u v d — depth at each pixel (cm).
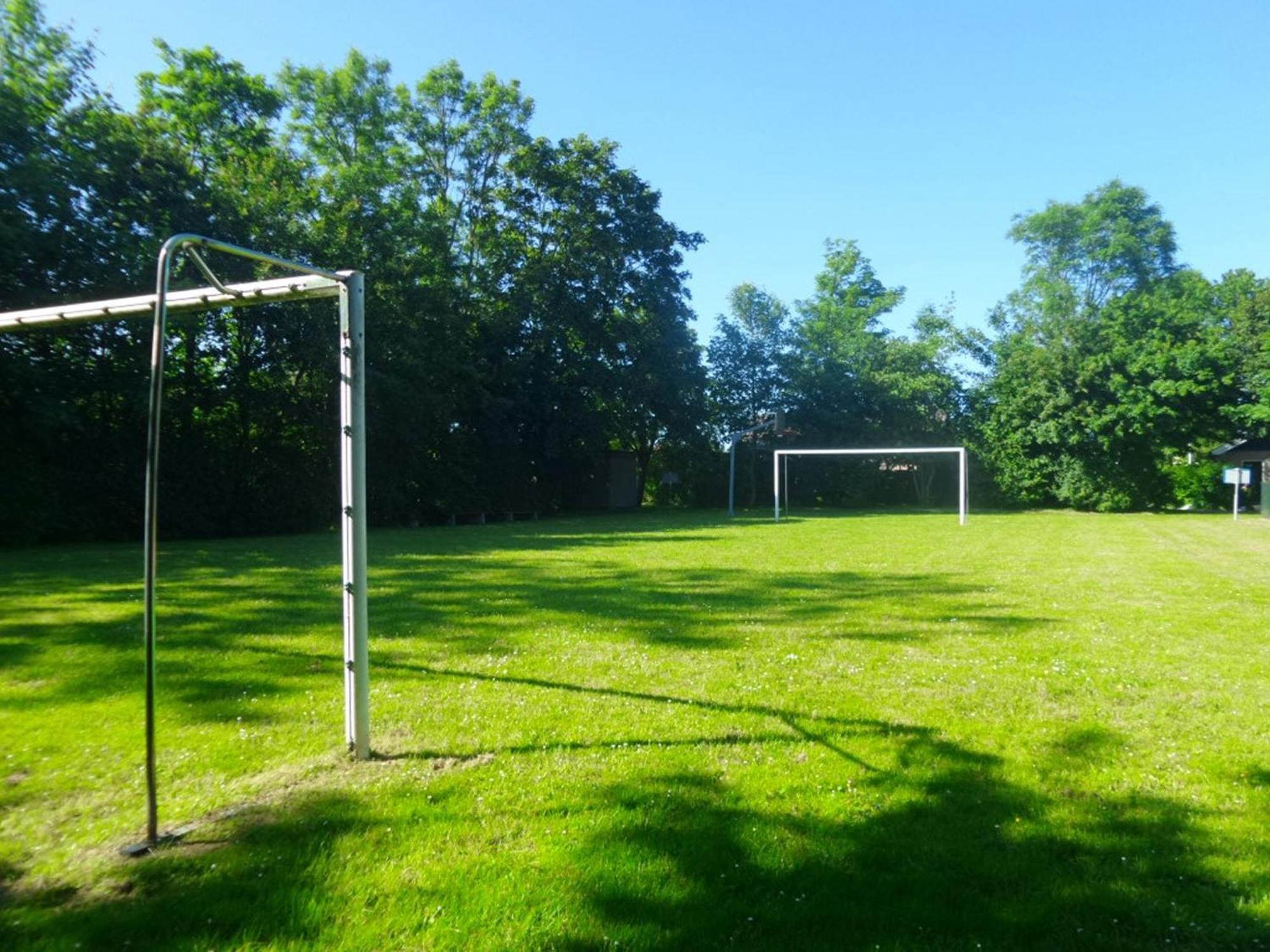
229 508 2320
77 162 1952
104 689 610
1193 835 369
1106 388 3816
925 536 2162
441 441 3044
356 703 462
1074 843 362
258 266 2270
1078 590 1127
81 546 1923
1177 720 534
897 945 288
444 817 387
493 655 724
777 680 634
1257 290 4219
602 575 1293
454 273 3197
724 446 4431
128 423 2153
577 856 348
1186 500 4022
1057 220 4888
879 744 486
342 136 3288
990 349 4422
